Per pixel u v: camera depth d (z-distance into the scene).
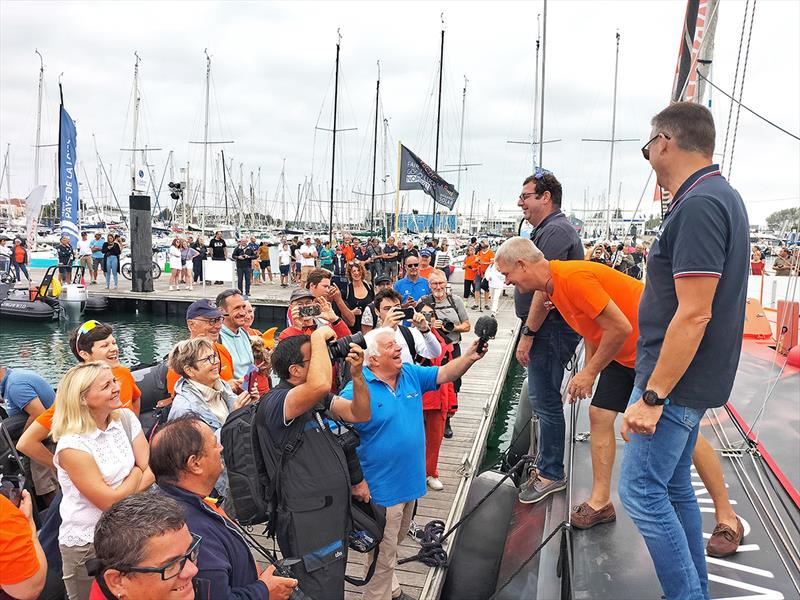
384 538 2.99
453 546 3.93
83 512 2.57
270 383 4.56
